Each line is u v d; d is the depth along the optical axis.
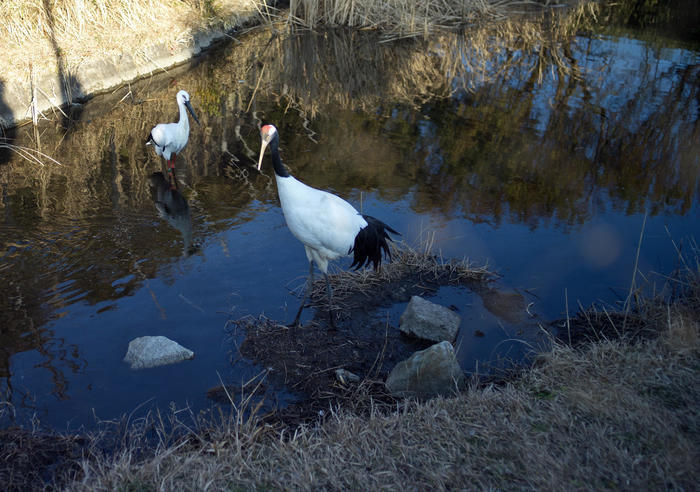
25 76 9.09
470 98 10.97
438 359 4.30
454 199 7.47
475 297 5.71
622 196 7.68
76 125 9.11
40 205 6.98
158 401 4.36
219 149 8.70
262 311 5.42
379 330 5.27
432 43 14.02
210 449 3.59
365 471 3.35
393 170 8.19
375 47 13.70
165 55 11.44
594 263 6.21
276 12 15.30
